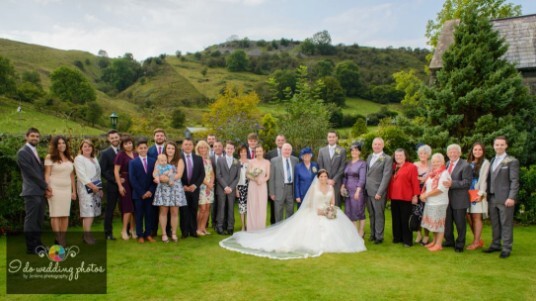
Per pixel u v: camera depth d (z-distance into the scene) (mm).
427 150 7707
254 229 8242
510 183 6543
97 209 7340
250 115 22625
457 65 11062
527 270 5879
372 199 7688
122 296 4750
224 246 7160
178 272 5680
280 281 5320
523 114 10648
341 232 7145
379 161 7688
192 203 7898
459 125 10891
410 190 7324
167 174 7348
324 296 4777
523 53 15039
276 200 8328
